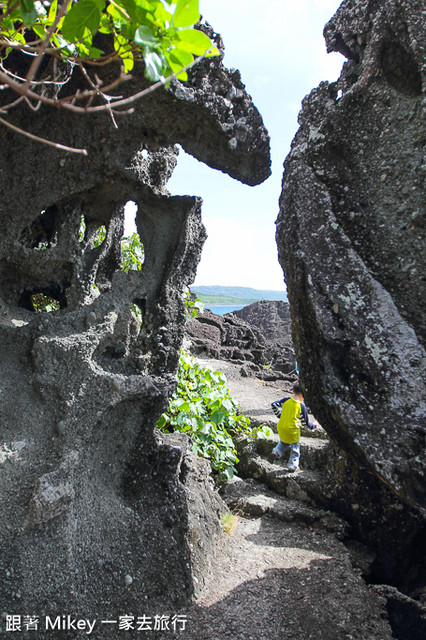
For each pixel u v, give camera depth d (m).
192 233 3.17
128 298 2.96
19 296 3.14
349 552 3.47
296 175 2.65
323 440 5.07
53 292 3.29
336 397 2.49
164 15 1.38
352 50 2.67
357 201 2.57
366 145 2.54
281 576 3.10
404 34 2.31
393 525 3.43
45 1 2.00
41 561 2.38
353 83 2.66
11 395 2.74
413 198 2.38
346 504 3.76
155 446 2.92
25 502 2.46
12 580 2.31
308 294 2.55
